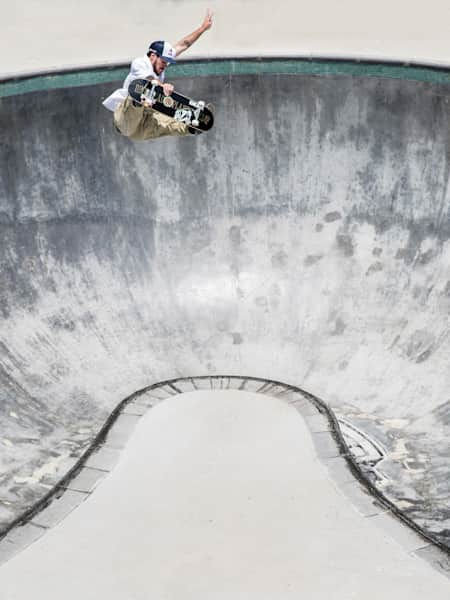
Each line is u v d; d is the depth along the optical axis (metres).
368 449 11.77
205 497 9.34
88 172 14.29
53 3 18.80
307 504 9.14
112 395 13.00
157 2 18.61
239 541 8.48
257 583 7.79
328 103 14.38
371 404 12.73
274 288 14.45
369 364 13.36
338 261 14.38
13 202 13.71
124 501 9.34
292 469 9.92
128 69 14.28
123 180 14.47
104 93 14.22
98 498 9.43
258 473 9.81
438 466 11.27
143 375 13.38
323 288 14.30
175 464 10.09
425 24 16.97
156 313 14.24
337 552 8.23
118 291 14.21
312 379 13.27
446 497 10.59
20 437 11.78
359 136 14.38
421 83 13.90
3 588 7.86
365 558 8.14
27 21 17.77
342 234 14.48
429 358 13.18
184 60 14.34
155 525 8.84
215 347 13.91
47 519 9.02
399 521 8.83
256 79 14.43
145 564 8.16
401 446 11.81
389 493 10.84
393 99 14.09
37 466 11.35
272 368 13.52
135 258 14.45
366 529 8.66
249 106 14.48
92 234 14.30
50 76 13.87
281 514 8.95
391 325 13.73
